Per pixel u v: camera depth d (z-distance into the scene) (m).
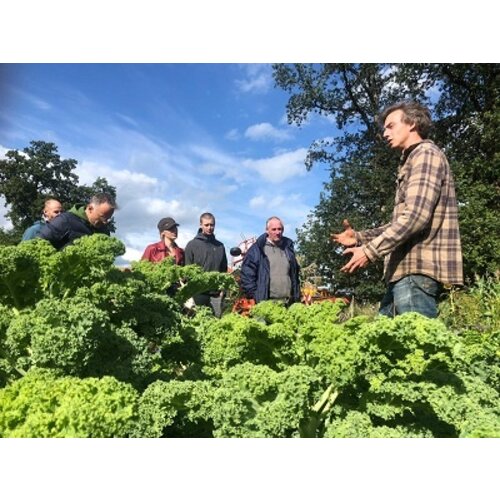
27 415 1.89
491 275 15.55
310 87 23.20
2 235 50.06
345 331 2.56
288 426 2.09
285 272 7.46
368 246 3.56
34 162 58.38
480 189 16.73
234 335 2.81
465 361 2.35
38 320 2.50
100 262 3.28
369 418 2.25
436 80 21.34
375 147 22.11
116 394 2.00
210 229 8.14
